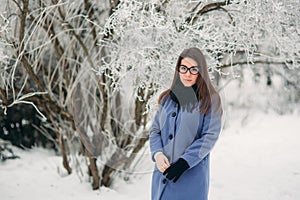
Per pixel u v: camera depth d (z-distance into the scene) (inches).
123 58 120.3
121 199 142.3
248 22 126.9
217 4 128.1
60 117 154.8
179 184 98.3
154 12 119.6
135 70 123.0
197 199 98.7
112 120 144.8
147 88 126.3
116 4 132.4
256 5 117.9
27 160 177.6
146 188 152.3
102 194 145.6
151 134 102.5
